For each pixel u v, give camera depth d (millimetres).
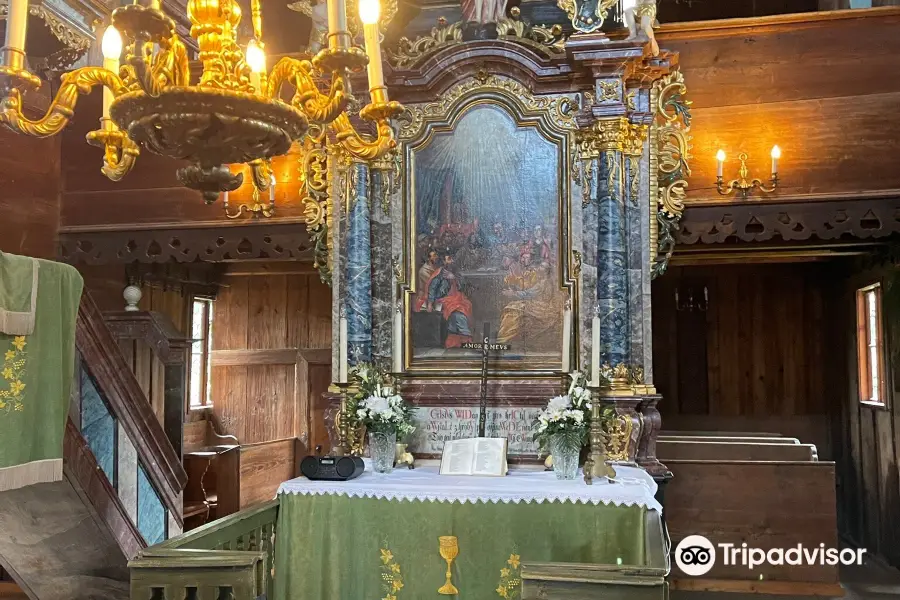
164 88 2834
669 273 12727
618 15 6250
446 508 5398
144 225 7957
